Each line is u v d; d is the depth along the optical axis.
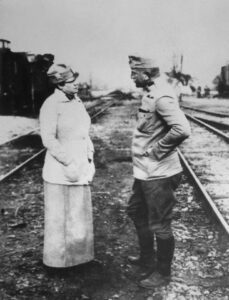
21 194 6.11
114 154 9.38
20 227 4.73
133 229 4.64
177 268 3.63
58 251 3.50
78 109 3.45
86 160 3.51
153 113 3.12
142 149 3.22
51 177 3.41
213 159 8.21
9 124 14.88
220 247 4.03
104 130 13.90
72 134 3.38
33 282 3.40
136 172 3.27
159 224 3.23
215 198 5.60
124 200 5.75
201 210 5.14
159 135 3.18
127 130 13.70
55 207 3.44
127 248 4.10
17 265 3.72
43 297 3.16
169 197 3.20
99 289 3.28
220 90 24.25
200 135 11.36
